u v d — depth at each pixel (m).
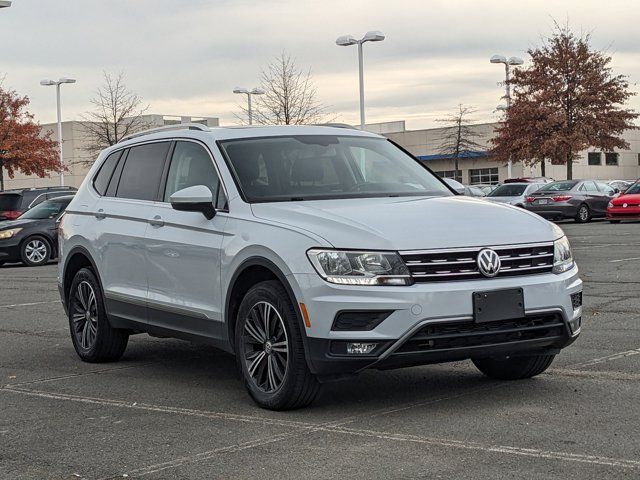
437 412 5.88
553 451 4.89
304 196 6.62
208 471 4.80
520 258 5.89
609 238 23.42
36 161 50.31
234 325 6.48
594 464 4.63
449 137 66.06
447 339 5.66
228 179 6.74
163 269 7.16
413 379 6.99
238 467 4.85
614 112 50.44
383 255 5.62
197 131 7.42
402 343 5.55
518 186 36.22
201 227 6.74
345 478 4.56
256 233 6.19
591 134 49.97
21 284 16.86
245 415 6.04
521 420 5.59
